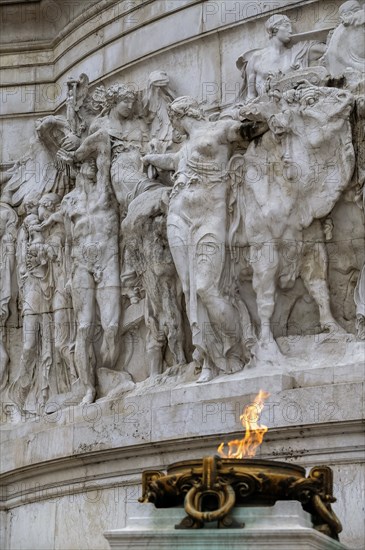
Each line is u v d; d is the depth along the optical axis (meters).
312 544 20.88
